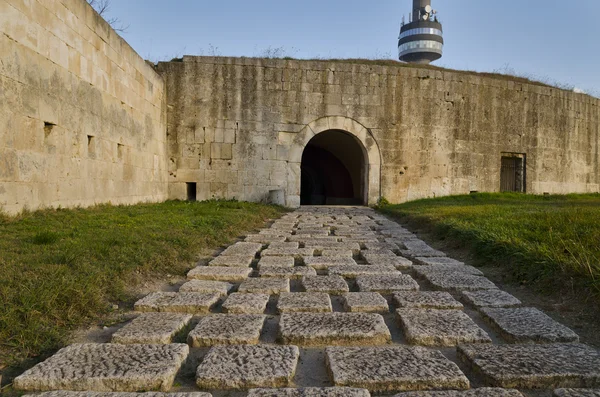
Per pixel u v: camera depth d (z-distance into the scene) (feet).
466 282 14.79
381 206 47.80
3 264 13.15
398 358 8.56
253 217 32.89
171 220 25.39
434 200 49.55
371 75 50.26
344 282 14.73
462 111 53.21
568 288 13.32
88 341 10.00
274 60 48.44
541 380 7.78
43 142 24.12
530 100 56.65
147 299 12.52
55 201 25.48
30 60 22.85
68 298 11.29
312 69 49.11
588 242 16.25
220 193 47.88
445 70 57.47
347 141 56.49
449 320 10.80
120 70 34.83
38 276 12.32
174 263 17.11
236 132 47.98
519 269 15.81
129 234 19.45
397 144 50.96
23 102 22.31
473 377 8.23
